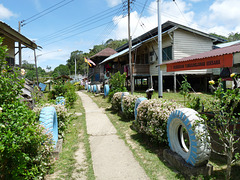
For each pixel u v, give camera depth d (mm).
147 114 5395
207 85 18422
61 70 82875
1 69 3154
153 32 18562
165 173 3742
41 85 19469
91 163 4355
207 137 3238
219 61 3969
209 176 3404
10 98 3098
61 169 4043
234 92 2883
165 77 20062
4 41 10703
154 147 5141
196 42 16422
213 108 3189
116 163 4348
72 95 13703
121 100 9586
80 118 9500
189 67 4941
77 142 5863
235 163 3764
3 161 2555
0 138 2479
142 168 4047
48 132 4086
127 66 18562
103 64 28328
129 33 13570
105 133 6820
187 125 3520
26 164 3064
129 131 6902
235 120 3008
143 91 18969
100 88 25094
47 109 4652
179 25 15320
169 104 5051
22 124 2850
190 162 3508
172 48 15766
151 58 18594
